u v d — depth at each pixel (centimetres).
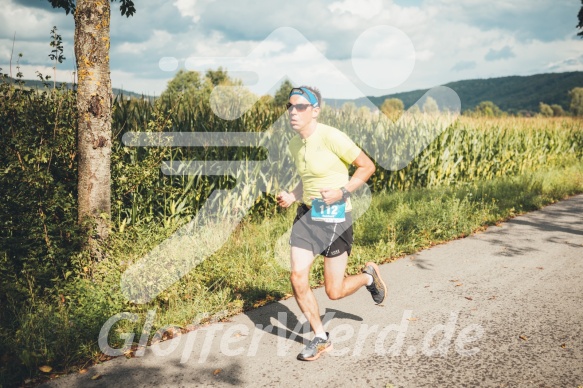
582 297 503
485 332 416
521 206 1063
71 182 526
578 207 1098
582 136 2066
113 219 580
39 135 517
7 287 418
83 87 467
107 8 470
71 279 461
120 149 595
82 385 330
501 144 1526
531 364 356
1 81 511
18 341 358
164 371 350
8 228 468
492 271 604
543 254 686
